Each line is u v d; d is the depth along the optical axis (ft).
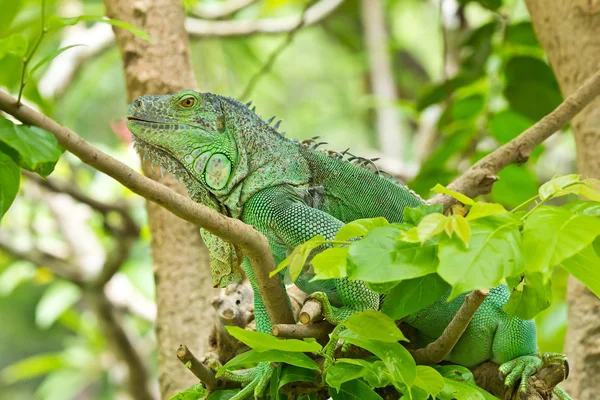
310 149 25.32
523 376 22.31
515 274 15.25
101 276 41.14
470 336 23.63
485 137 38.93
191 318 30.22
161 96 24.43
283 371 20.24
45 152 14.83
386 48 59.62
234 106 24.53
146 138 24.22
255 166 24.11
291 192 23.89
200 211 17.03
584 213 16.11
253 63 61.52
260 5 64.95
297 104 75.20
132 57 32.32
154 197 16.25
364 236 17.02
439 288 17.70
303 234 22.68
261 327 24.04
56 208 47.80
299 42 77.71
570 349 28.30
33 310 84.12
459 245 15.42
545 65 34.53
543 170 53.93
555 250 15.17
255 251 18.47
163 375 30.12
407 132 70.79
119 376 50.47
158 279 31.04
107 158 15.61
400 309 17.99
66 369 56.24
